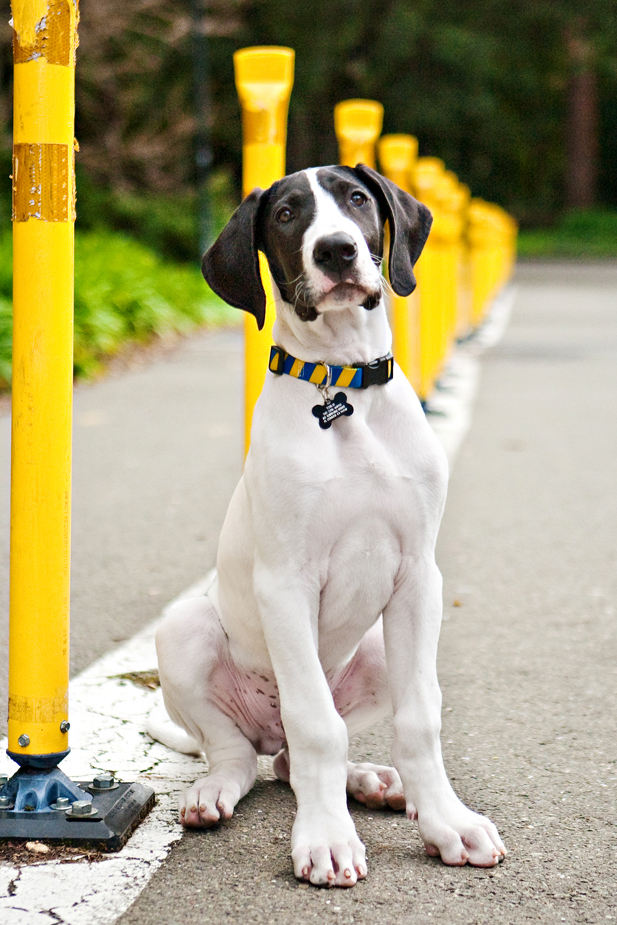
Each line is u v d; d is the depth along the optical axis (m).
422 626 2.59
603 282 25.17
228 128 33.50
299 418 2.57
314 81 33.12
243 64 3.59
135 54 20.16
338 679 2.88
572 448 7.59
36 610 2.53
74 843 2.48
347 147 5.27
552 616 4.24
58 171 2.46
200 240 19.88
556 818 2.67
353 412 2.58
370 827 2.65
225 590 2.81
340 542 2.57
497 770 2.94
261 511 2.54
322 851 2.35
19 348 2.48
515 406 9.30
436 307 9.56
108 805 2.59
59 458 2.51
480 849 2.43
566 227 41.28
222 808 2.61
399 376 2.70
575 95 42.97
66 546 2.55
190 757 3.04
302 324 2.63
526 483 6.56
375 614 2.66
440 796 2.49
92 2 17.98
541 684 3.56
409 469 2.58
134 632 4.02
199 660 2.80
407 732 2.52
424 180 8.28
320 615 2.64
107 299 13.01
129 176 21.67
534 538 5.37
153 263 16.64
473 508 5.97
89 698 3.39
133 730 3.19
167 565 4.89
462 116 37.66
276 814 2.70
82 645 3.88
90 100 20.58
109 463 7.09
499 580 4.70
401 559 2.62
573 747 3.09
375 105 5.25
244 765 2.77
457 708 3.37
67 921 2.19
